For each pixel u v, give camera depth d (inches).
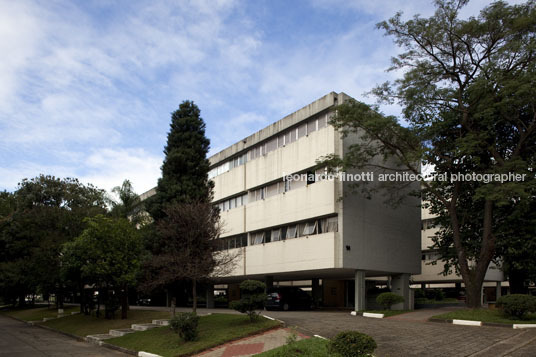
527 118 799.1
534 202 755.4
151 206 783.1
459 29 745.0
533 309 600.7
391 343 469.7
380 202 979.3
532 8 702.5
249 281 634.8
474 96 722.2
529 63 702.5
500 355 398.6
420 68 781.9
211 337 552.7
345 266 861.8
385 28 787.4
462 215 866.1
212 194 789.2
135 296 1464.1
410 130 797.9
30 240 1234.6
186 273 630.5
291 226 1017.5
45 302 2426.2
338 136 911.0
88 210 1190.3
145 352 545.0
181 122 788.6
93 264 835.4
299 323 641.0
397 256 1001.5
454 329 566.6
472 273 761.0
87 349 653.3
